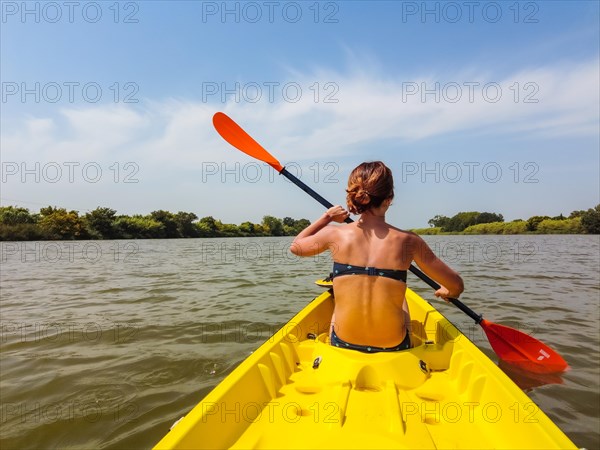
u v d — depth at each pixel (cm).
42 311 488
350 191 173
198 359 311
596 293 580
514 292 590
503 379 149
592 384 260
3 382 271
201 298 564
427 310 271
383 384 159
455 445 128
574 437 198
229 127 336
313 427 136
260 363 167
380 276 167
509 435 131
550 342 344
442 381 176
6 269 1019
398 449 120
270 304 516
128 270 973
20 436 206
